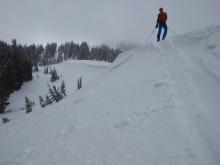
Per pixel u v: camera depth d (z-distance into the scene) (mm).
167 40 11188
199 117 5195
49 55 161500
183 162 4141
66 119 9227
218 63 7066
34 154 7359
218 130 4656
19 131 12539
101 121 6969
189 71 7371
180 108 5637
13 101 55875
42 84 74750
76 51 158750
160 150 4641
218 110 5316
